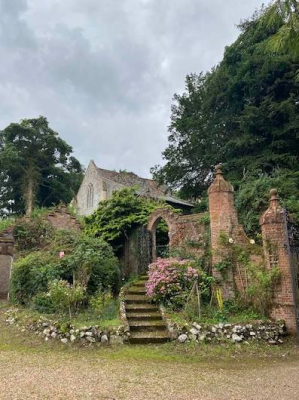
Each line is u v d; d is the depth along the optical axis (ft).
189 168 81.20
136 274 50.08
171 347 26.35
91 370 20.17
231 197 36.01
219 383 18.07
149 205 55.01
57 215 57.67
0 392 15.46
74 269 36.99
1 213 134.10
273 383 18.39
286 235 30.66
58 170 142.41
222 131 71.56
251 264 32.89
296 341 28.48
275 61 58.75
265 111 60.18
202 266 36.88
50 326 29.45
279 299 30.35
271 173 55.83
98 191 119.55
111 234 52.54
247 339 27.78
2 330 32.07
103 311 32.17
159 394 15.71
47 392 15.57
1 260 54.75
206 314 30.96
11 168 128.67
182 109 85.56
